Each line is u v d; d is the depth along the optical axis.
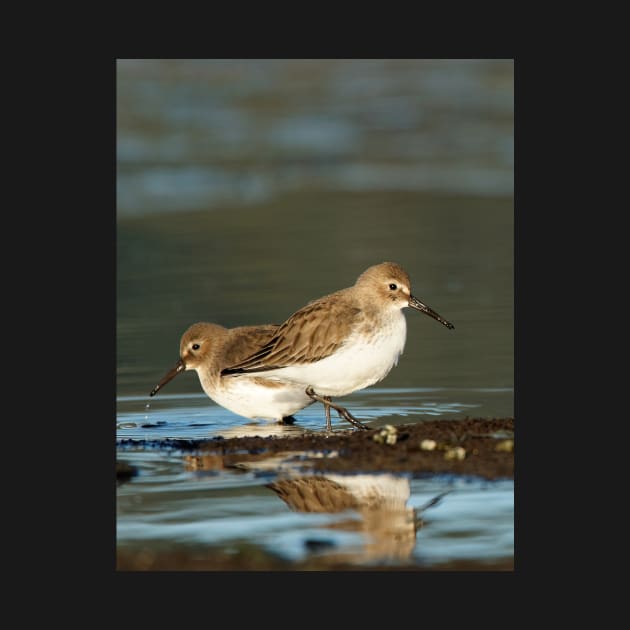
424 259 22.48
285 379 13.45
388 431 12.16
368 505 10.32
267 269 21.91
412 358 16.59
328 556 9.25
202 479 11.19
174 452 12.24
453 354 16.72
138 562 9.23
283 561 9.17
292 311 18.67
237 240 24.50
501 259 22.47
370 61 40.78
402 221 25.91
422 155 32.41
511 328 17.92
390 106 37.53
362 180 30.05
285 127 35.38
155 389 14.48
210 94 38.22
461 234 24.52
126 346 17.38
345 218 26.31
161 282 21.14
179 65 38.03
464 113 36.69
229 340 14.41
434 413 13.80
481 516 9.99
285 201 28.22
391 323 13.45
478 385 15.12
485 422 12.58
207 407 14.86
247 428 13.63
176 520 10.05
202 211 27.31
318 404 15.11
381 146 33.28
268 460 11.77
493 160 31.64
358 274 21.22
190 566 9.17
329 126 35.50
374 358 13.35
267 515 10.13
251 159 31.92
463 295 19.95
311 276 21.20
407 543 9.45
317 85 39.59
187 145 33.28
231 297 19.83
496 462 11.31
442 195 28.47
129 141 33.69
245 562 9.16
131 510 10.28
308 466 11.50
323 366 13.23
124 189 29.19
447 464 11.31
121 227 25.91
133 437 13.04
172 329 18.14
